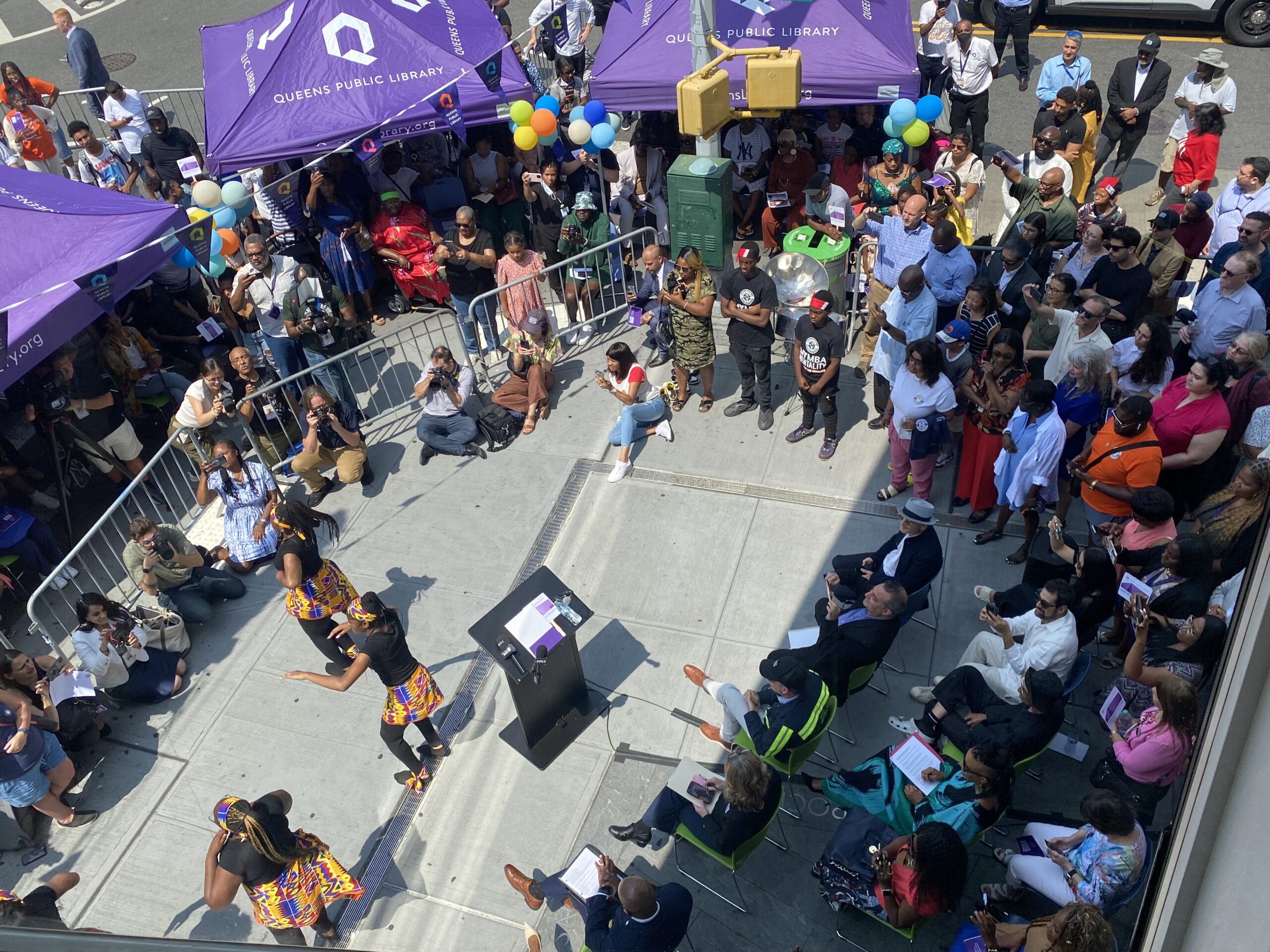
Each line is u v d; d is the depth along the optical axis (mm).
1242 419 6918
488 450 9070
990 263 8586
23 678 6445
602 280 10312
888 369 8039
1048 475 6715
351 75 10320
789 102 8438
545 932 5781
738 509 8188
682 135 11141
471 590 7844
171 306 10125
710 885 5879
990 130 12750
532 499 8539
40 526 8250
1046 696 5363
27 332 7320
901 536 6703
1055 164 9586
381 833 6352
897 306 7676
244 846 5285
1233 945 1365
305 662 7473
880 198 9945
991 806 5332
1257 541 1860
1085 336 7211
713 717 6766
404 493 8750
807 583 7559
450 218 11812
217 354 10305
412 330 10852
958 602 7285
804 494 8250
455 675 7246
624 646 7266
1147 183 11648
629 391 8539
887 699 6738
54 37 18016
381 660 6066
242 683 7355
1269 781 1374
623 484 8555
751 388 8898
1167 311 8352
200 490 8188
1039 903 5371
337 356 8852
